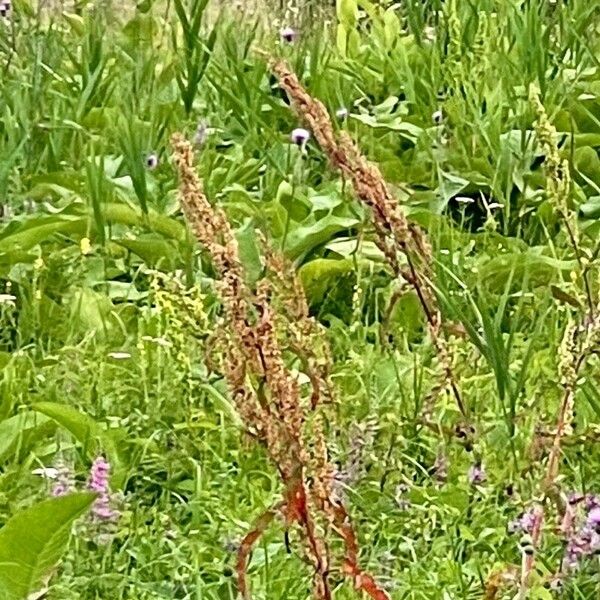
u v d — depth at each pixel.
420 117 2.37
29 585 1.02
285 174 2.14
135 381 1.55
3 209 2.00
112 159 2.17
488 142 2.17
